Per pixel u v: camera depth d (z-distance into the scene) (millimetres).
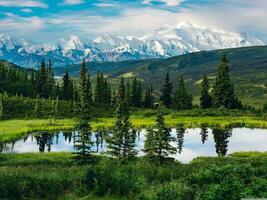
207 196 19984
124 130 47781
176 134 91438
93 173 23438
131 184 22953
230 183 21172
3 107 123750
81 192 22250
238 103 144750
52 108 129500
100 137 86188
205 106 145500
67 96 166500
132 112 138625
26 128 97250
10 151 66375
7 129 93812
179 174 26562
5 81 167750
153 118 127875
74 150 69562
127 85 160375
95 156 49250
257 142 80125
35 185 22344
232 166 24969
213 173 24109
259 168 27672
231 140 82500
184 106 148250
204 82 146625
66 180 23578
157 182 24609
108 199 21438
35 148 71750
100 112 134875
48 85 166875
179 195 20469
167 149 45312
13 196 21219
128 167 27719
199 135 90125
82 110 48281
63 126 106062
